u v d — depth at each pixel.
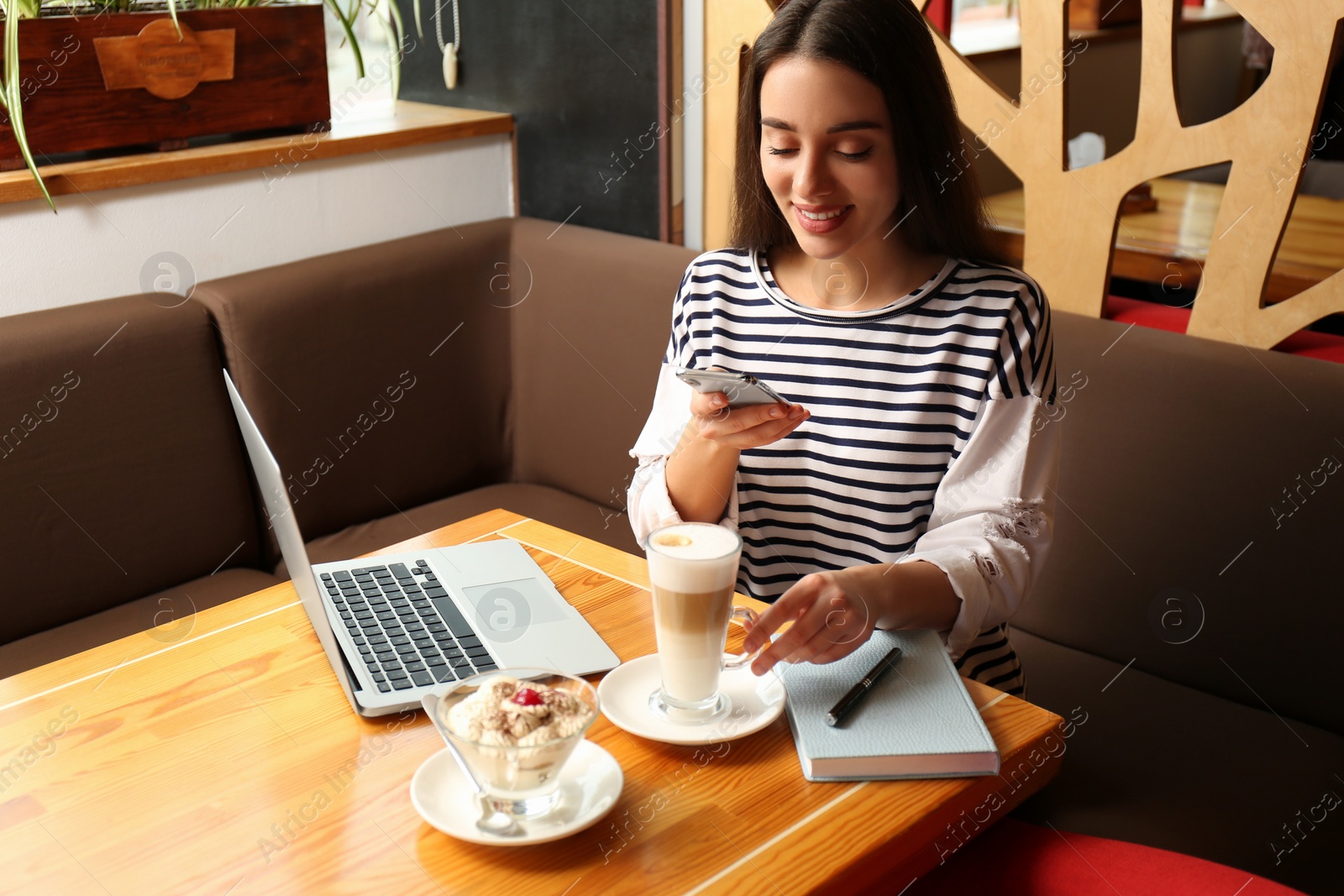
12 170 1.50
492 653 0.87
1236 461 1.27
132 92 1.60
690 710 0.78
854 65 0.97
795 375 1.15
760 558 1.20
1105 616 1.41
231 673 0.87
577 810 0.68
